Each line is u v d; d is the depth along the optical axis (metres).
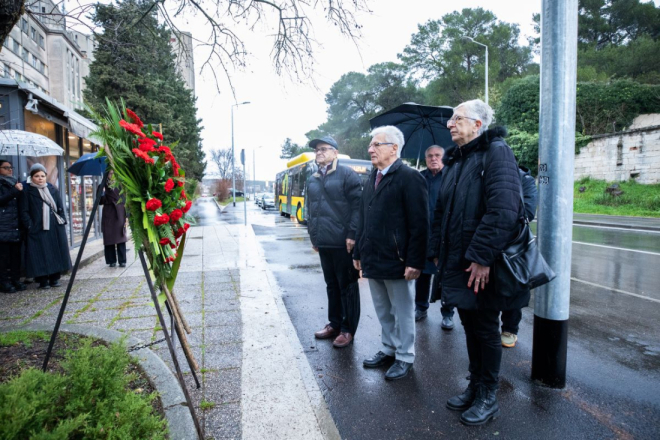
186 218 2.57
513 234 2.50
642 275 7.21
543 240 3.03
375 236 3.22
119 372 2.06
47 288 5.72
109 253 7.29
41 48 39.00
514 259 2.45
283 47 5.48
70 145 9.04
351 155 40.59
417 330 4.42
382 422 2.67
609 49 30.36
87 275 6.62
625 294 5.94
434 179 4.62
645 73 27.75
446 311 4.38
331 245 3.79
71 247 8.98
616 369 3.42
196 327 4.22
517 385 3.13
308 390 3.00
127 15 5.13
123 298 5.17
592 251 9.84
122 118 2.42
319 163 3.94
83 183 10.14
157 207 2.18
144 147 2.19
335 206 3.78
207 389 2.94
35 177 5.54
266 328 4.20
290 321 4.45
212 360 3.43
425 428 2.60
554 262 2.98
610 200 19.73
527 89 25.38
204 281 6.33
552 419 2.68
